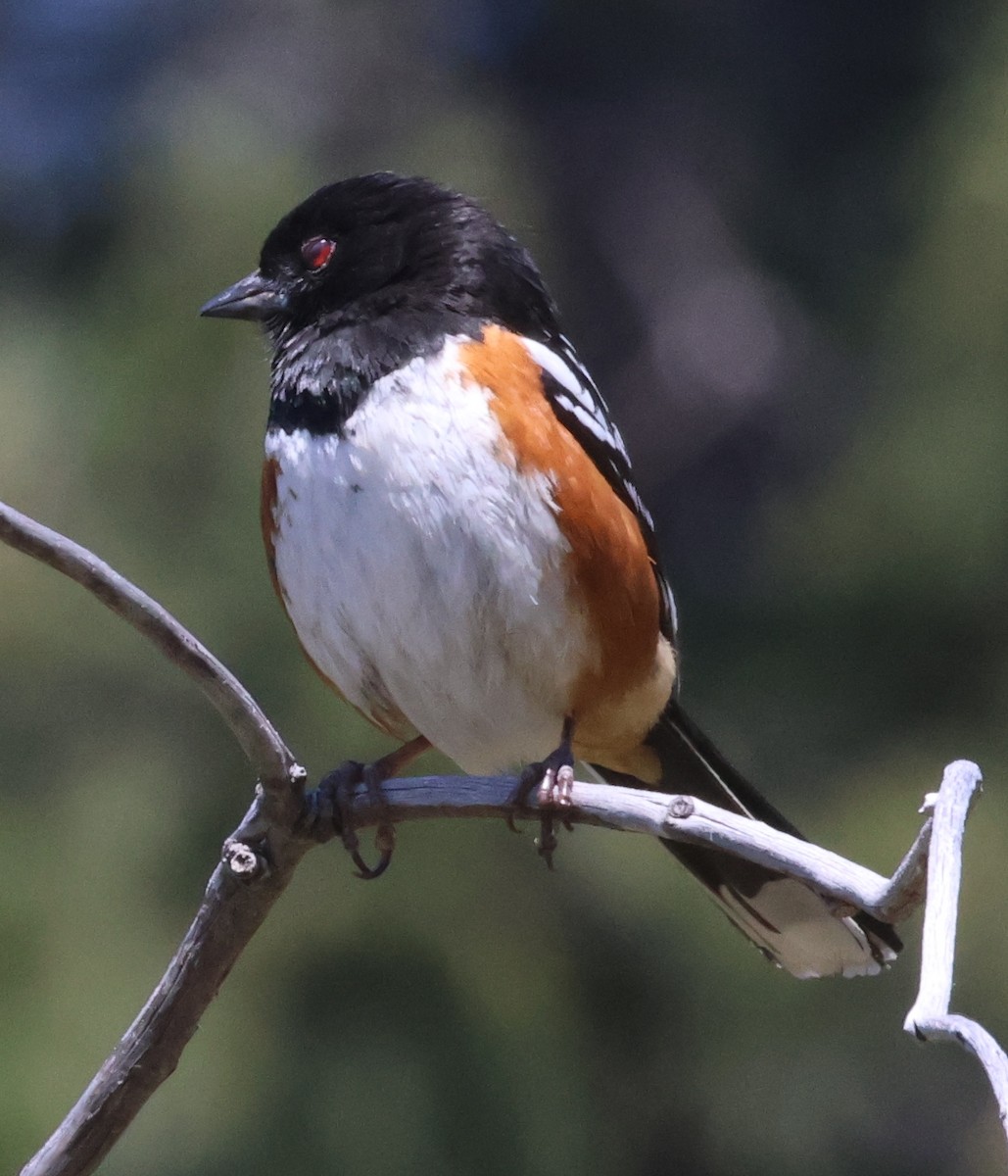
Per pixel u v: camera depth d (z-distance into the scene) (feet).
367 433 21.38
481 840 37.06
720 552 53.67
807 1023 38.60
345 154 47.29
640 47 61.11
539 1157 35.19
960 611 40.55
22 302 44.68
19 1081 33.35
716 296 58.39
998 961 36.70
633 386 58.13
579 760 25.80
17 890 35.68
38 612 37.47
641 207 59.67
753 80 61.00
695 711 42.42
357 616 21.86
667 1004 38.45
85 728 37.65
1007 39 43.29
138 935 35.55
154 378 38.42
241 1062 34.71
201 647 17.28
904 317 41.39
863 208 55.52
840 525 41.22
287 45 50.57
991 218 40.32
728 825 17.87
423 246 23.31
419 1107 34.78
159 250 39.75
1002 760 39.68
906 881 16.34
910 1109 40.22
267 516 22.36
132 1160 34.01
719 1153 38.86
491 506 21.17
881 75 58.85
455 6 55.77
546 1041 36.11
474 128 47.42
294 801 18.53
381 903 35.91
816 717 41.52
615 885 37.88
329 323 22.74
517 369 21.59
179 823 36.70
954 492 39.91
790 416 56.39
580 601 21.71
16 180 48.62
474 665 21.95
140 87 50.75
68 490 38.24
